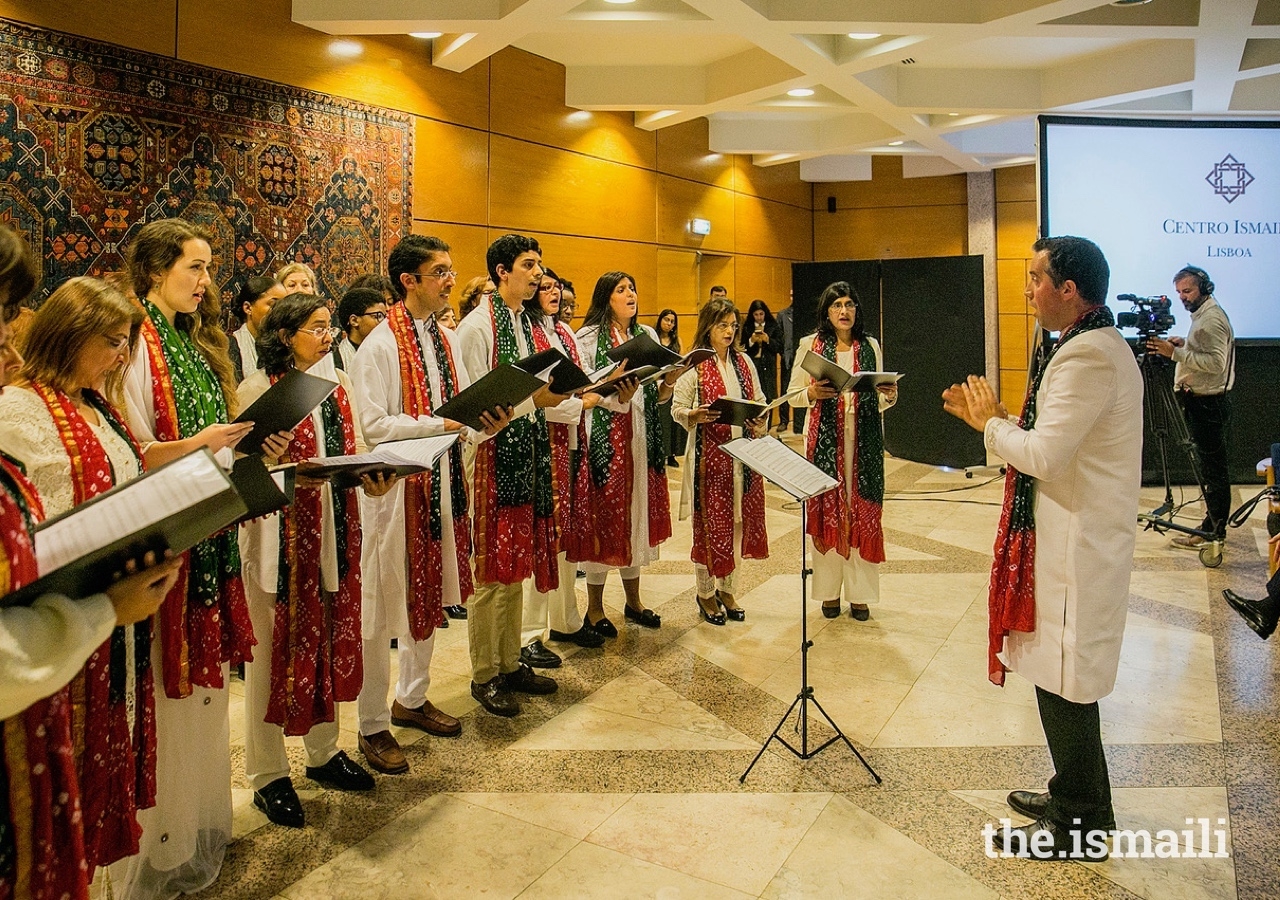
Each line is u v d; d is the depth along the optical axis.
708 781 2.62
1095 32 5.73
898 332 8.80
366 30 5.43
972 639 3.86
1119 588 2.13
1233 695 3.22
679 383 3.96
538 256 3.14
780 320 9.84
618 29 5.57
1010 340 11.11
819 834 2.33
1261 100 7.59
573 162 7.63
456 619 4.25
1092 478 2.11
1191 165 7.34
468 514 2.93
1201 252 7.38
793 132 9.61
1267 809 2.44
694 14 5.48
